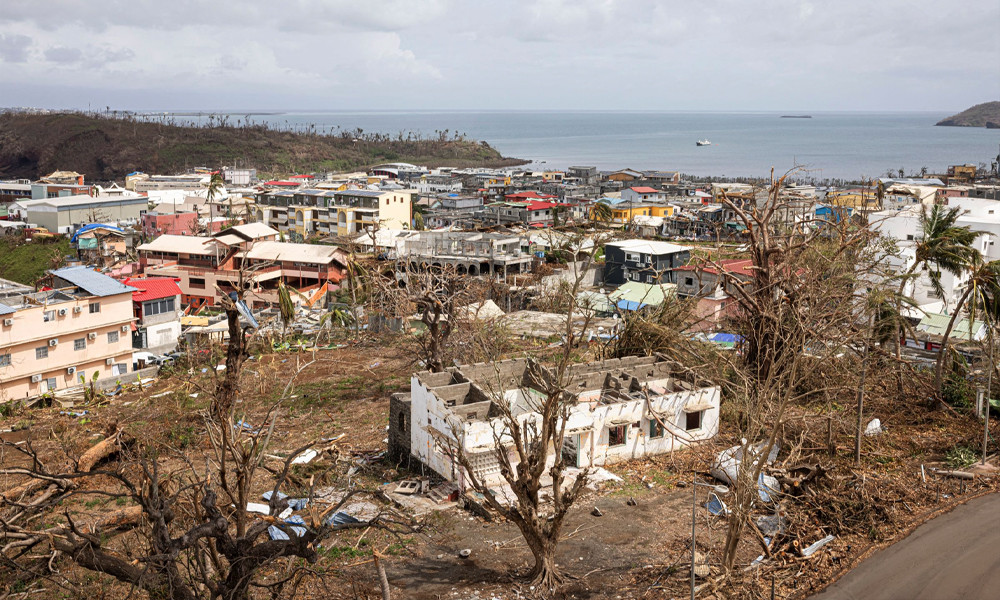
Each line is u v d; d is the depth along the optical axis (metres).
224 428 21.38
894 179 160.88
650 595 23.20
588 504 29.44
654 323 44.28
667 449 34.34
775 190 42.00
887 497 29.03
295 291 82.69
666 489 30.81
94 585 23.47
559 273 85.69
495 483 30.11
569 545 26.38
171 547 17.53
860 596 22.66
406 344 58.06
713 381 36.31
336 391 46.59
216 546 20.80
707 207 136.62
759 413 24.73
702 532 27.16
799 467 29.44
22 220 142.62
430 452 31.33
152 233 131.00
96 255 115.44
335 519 27.78
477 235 97.69
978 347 48.47
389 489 30.70
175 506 24.75
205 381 49.53
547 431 23.38
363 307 71.00
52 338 53.56
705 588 23.17
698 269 51.00
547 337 59.75
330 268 89.88
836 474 30.67
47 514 27.98
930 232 41.66
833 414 36.09
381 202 129.00
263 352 58.59
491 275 80.62
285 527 23.92
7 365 51.41
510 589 23.69
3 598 22.41
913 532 26.48
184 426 38.91
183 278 91.06
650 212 142.12
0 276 116.50
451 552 26.03
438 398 30.56
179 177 199.62
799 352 28.70
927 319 55.03
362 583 23.73
